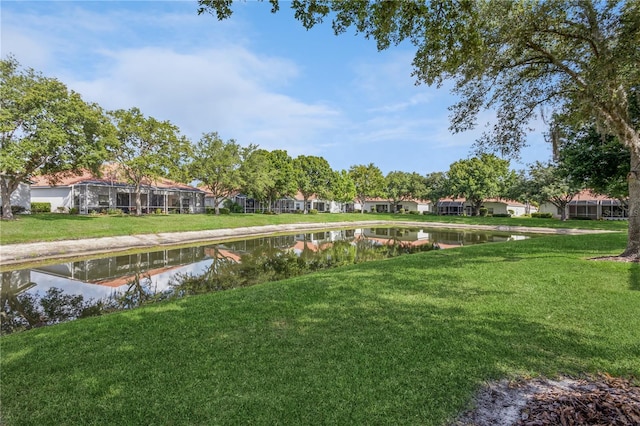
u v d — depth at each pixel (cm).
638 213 927
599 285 658
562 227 3272
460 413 273
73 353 402
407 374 332
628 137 876
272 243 2172
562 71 911
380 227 3972
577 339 407
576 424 246
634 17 638
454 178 4934
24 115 1750
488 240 2420
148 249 1788
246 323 488
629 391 293
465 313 507
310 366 351
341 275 833
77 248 1603
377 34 494
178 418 273
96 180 2888
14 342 448
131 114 2627
